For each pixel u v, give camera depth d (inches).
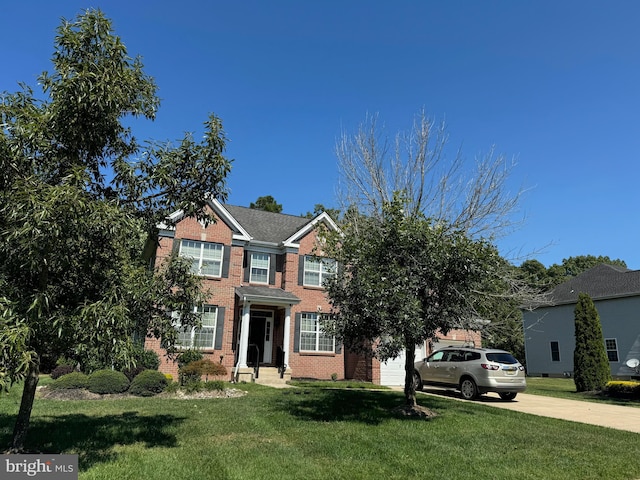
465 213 510.3
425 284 376.2
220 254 754.8
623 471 249.3
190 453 256.5
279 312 818.8
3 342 167.3
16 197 186.1
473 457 269.3
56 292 228.4
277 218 957.2
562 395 685.9
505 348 1412.4
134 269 238.7
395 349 372.5
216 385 532.7
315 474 226.8
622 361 1105.4
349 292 394.9
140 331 256.4
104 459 241.4
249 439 296.5
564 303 1240.8
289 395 518.3
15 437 227.6
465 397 577.0
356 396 518.9
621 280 1179.9
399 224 378.0
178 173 261.3
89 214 204.1
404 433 325.7
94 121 232.7
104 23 234.2
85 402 448.8
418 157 510.6
